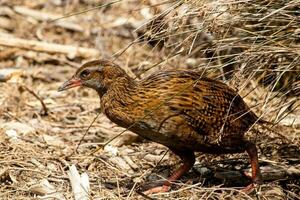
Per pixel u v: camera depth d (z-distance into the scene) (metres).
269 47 10.62
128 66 15.08
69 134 12.97
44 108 13.66
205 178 11.30
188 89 10.41
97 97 14.49
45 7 18.14
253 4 10.86
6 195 10.71
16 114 13.61
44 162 11.65
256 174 10.68
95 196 10.59
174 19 11.09
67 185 11.00
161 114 10.32
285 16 10.91
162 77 10.54
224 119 10.46
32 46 16.03
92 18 17.36
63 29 17.20
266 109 11.34
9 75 14.80
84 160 11.81
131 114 10.48
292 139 11.97
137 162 11.91
